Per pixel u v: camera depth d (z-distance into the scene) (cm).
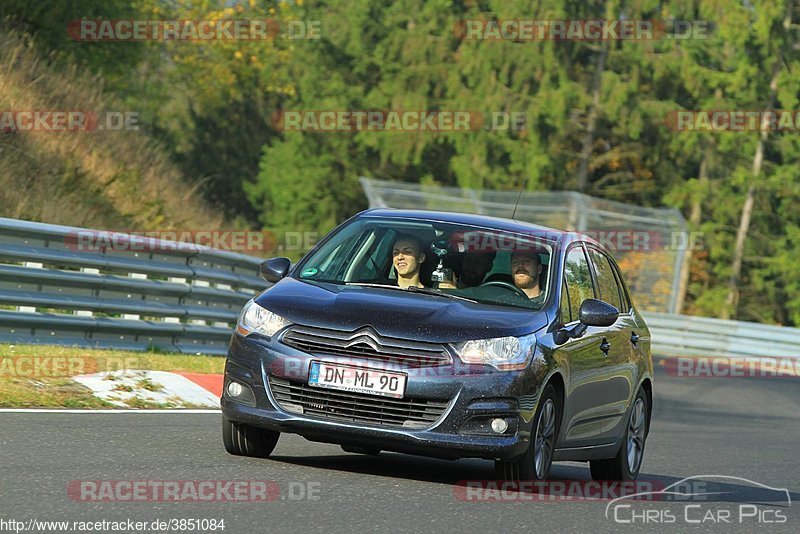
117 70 11125
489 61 16788
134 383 4519
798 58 19100
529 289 3328
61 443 3262
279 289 3247
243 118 16288
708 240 18950
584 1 17288
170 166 10944
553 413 3234
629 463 3906
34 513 2359
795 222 19512
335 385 3022
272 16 14238
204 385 4819
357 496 2831
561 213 14500
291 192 16162
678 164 18750
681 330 12006
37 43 10306
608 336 3600
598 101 17200
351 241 3462
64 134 9312
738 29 18325
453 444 2991
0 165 8081
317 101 16688
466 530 2566
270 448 3309
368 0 17038
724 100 19062
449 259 3359
